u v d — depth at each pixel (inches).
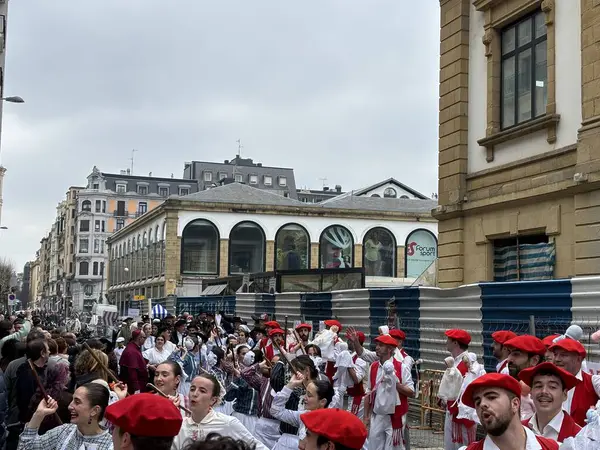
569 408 256.5
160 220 2197.3
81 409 216.8
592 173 540.1
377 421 399.2
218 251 2089.1
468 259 699.4
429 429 559.2
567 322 447.2
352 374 432.1
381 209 2237.9
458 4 716.0
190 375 577.6
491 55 676.1
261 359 418.0
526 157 625.0
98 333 1568.7
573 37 580.1
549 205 596.7
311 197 4926.2
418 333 619.5
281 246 2135.8
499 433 163.5
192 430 248.2
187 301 1604.3
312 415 169.2
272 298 1058.7
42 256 7529.5
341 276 1085.1
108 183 4845.0
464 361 370.9
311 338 818.8
